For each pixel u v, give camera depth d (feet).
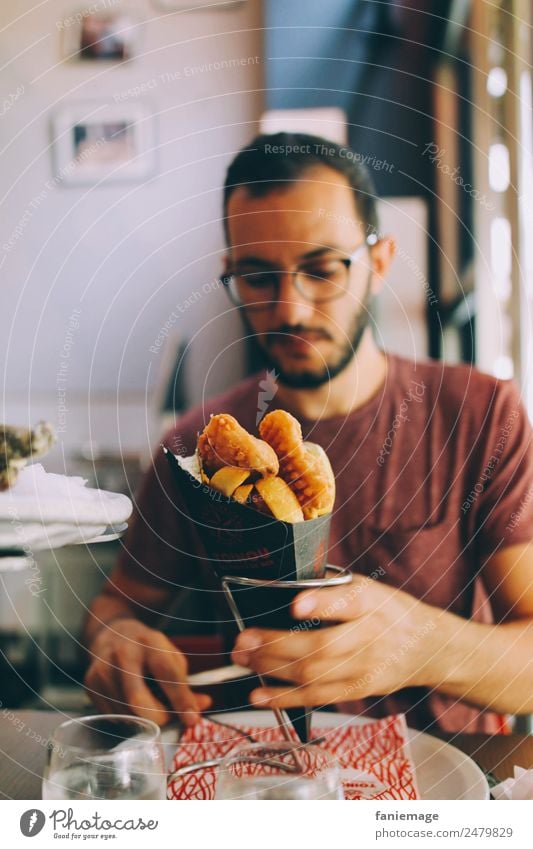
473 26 2.72
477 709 1.86
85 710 1.62
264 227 2.05
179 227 2.88
